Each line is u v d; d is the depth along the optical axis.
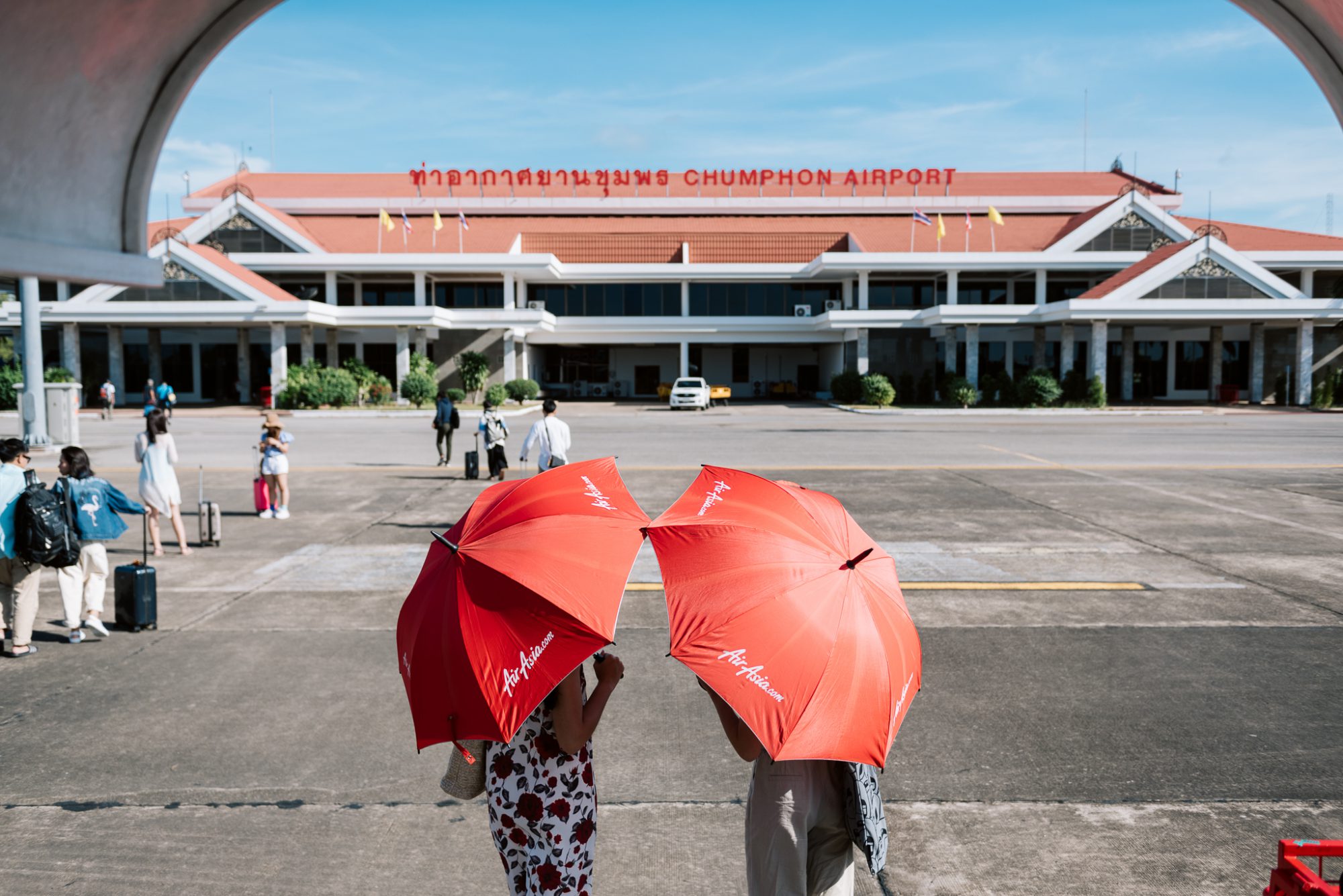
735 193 63.72
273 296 44.03
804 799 3.22
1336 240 51.03
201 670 7.57
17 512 7.66
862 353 48.19
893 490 17.12
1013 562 11.39
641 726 6.44
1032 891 4.49
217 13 2.99
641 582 10.39
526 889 3.33
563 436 12.24
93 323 44.84
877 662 2.87
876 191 63.66
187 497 16.52
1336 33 2.83
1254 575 10.68
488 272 49.78
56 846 4.88
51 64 2.73
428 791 5.53
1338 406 41.66
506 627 2.80
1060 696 6.97
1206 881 4.56
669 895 4.48
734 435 28.72
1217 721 6.49
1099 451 23.94
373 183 63.91
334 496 16.66
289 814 5.24
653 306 55.19
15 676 7.41
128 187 3.38
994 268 48.56
